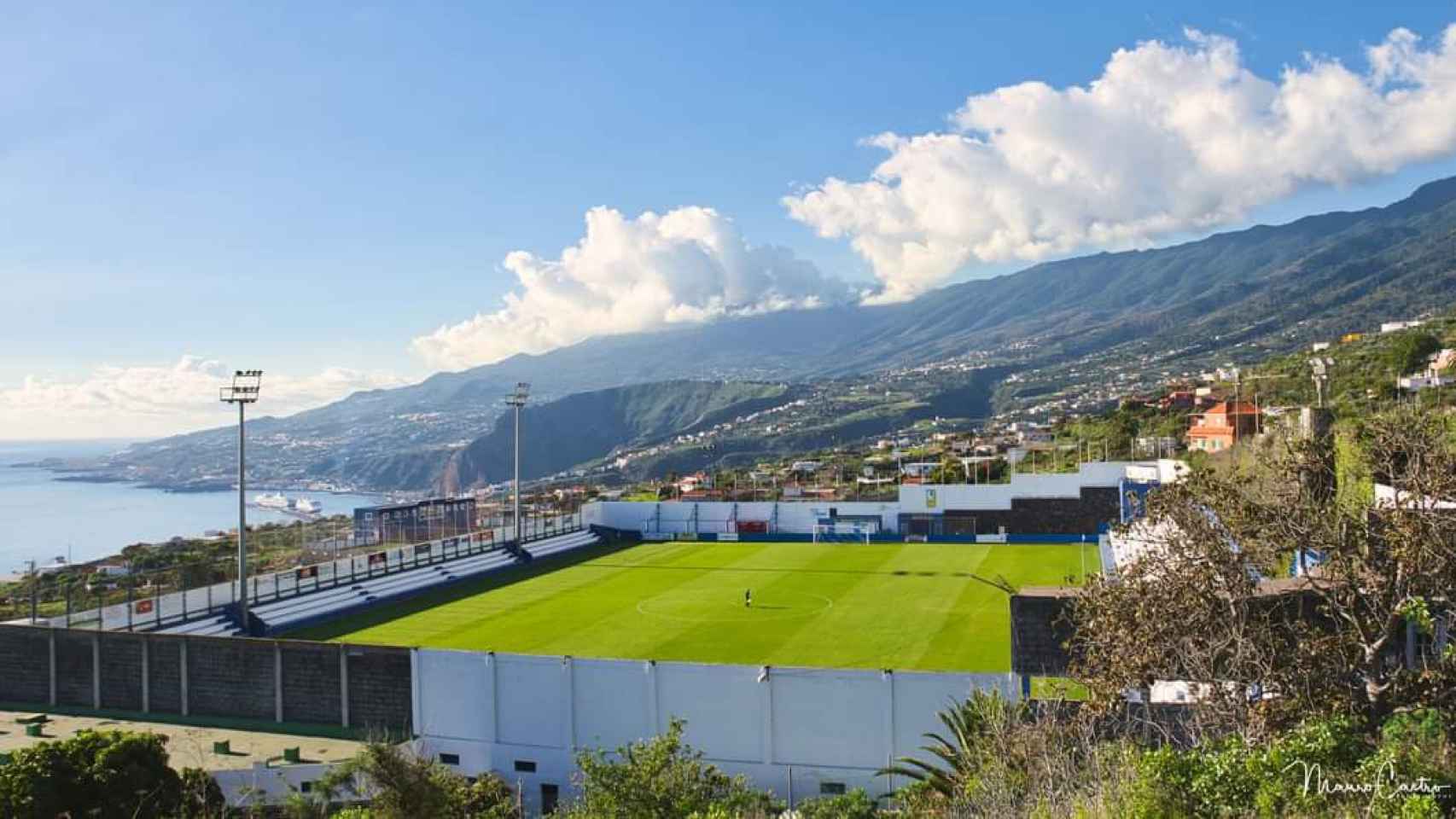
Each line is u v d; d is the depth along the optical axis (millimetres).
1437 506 17438
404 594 61781
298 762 30500
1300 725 15055
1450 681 16219
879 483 111625
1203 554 18062
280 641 35250
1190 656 17422
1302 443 19609
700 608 54938
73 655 38344
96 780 21219
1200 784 12906
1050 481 84125
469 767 31891
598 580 66875
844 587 61281
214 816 22906
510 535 78938
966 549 79000
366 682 33812
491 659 31812
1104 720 20484
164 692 36969
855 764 28172
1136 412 143250
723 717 29266
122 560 77750
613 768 20297
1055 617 23766
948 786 21406
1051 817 13664
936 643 43938
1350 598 17359
